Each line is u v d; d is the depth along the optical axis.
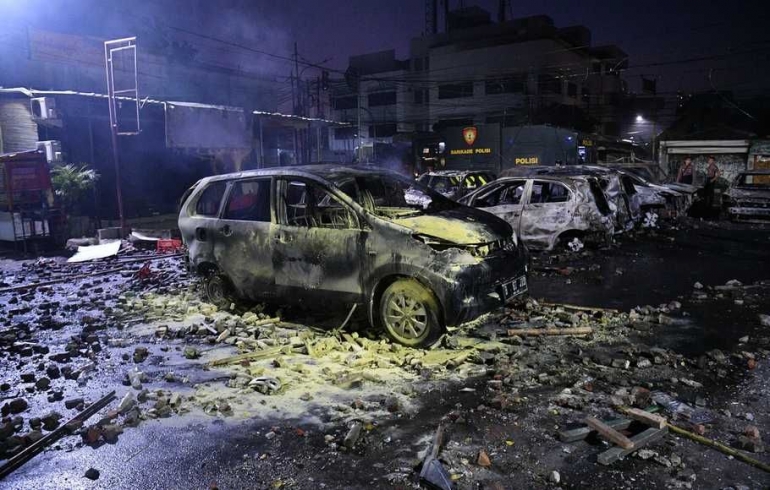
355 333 5.70
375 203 6.70
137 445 3.75
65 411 4.33
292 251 6.04
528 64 47.38
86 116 15.93
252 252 6.42
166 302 7.50
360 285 5.59
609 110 55.34
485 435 3.72
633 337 5.67
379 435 3.77
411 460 3.45
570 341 5.55
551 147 30.84
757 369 4.77
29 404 4.46
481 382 4.59
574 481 3.19
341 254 5.66
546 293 7.74
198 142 16.94
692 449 3.51
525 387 4.48
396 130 52.41
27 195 13.16
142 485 3.29
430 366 4.93
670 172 27.56
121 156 18.05
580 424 3.84
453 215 5.95
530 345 5.43
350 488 3.18
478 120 49.53
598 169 12.77
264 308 6.87
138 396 4.48
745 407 4.07
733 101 36.22
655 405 4.09
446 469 3.32
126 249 12.67
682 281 8.33
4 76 19.62
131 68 25.77
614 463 3.37
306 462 3.47
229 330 6.05
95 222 15.11
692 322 6.17
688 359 4.99
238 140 18.28
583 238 10.48
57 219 13.75
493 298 5.43
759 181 16.56
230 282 6.93
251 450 3.64
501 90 48.50
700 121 33.56
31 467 3.53
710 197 17.44
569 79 50.00
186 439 3.81
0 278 9.84
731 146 25.75
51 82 21.30
